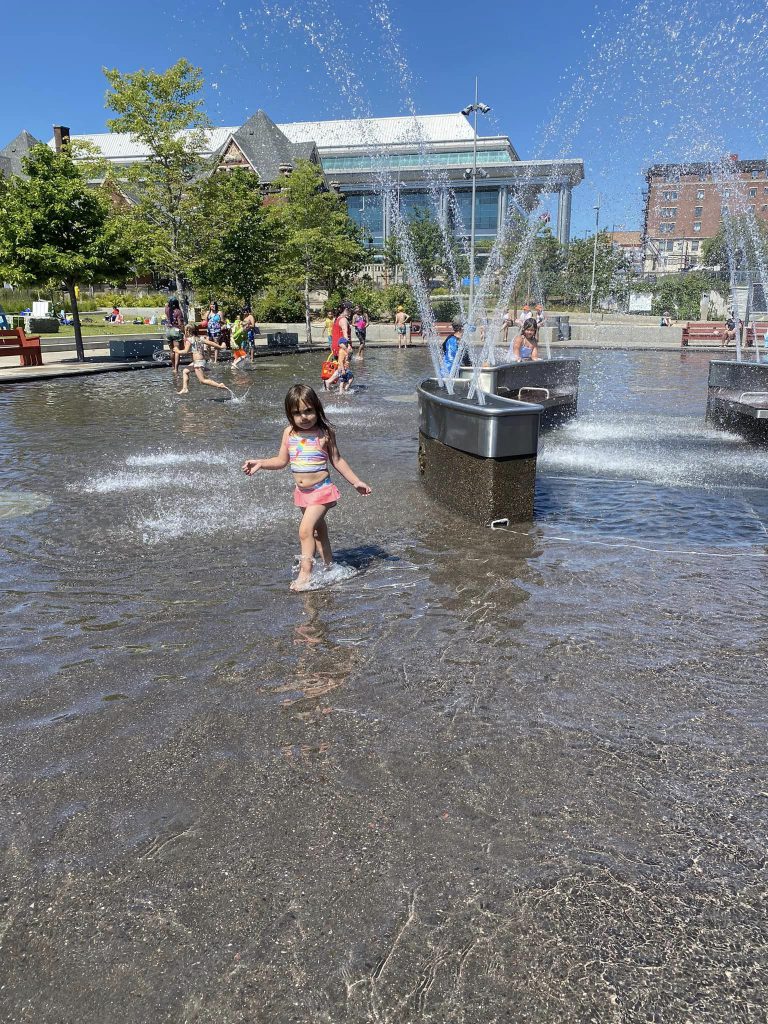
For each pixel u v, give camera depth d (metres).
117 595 5.13
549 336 34.44
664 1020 2.04
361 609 4.86
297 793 3.00
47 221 22.84
